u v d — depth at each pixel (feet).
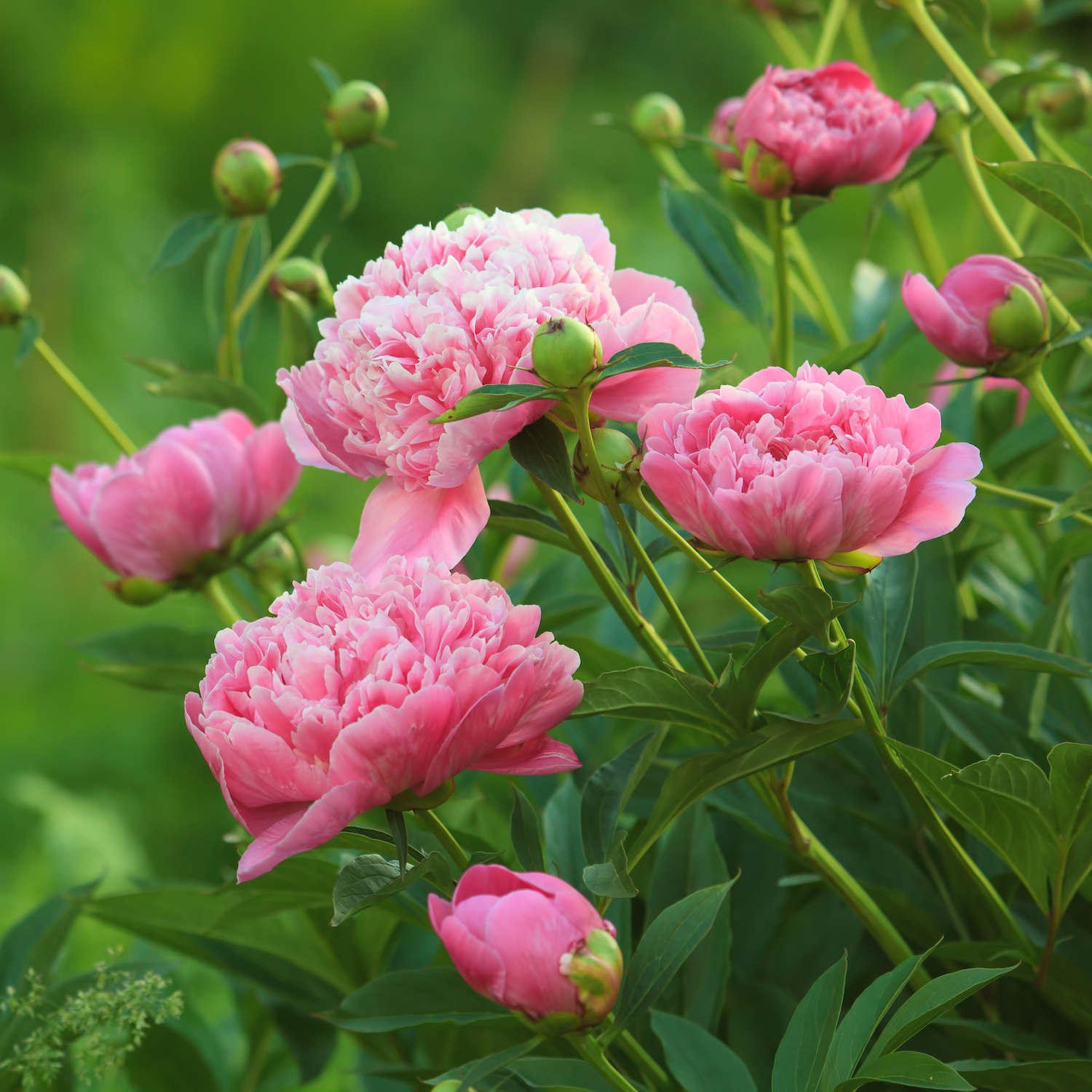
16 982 7.09
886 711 6.66
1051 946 6.64
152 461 7.04
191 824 14.87
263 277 7.40
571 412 6.47
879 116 7.00
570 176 25.89
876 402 6.41
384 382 6.46
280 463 7.14
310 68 23.98
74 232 21.09
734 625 7.53
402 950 7.25
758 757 6.55
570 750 6.49
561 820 6.92
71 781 14.92
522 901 6.31
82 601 17.61
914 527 6.39
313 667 6.37
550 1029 6.34
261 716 6.36
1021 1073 6.52
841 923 7.02
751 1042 6.91
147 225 22.18
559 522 6.66
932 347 7.83
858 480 6.32
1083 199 6.69
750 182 7.05
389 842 6.56
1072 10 7.84
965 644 6.64
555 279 6.49
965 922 6.95
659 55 28.27
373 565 6.51
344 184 7.45
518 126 26.73
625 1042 6.65
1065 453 7.45
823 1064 6.48
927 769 6.53
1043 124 7.46
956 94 7.07
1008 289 6.70
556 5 28.45
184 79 22.98
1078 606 7.12
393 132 25.81
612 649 7.00
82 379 19.66
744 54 27.63
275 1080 7.61
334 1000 7.18
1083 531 6.94
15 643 16.63
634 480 6.48
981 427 7.35
